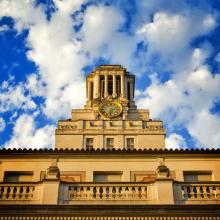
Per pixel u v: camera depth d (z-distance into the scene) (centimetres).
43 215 2012
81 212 2014
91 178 2572
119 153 2658
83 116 5331
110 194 2159
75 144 4788
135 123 5031
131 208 2020
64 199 2139
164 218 2008
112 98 5641
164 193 2133
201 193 2169
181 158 2648
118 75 6094
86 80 6231
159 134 4912
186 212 2012
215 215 2011
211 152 2655
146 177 2569
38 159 2638
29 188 2191
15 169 2592
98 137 4878
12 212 2011
